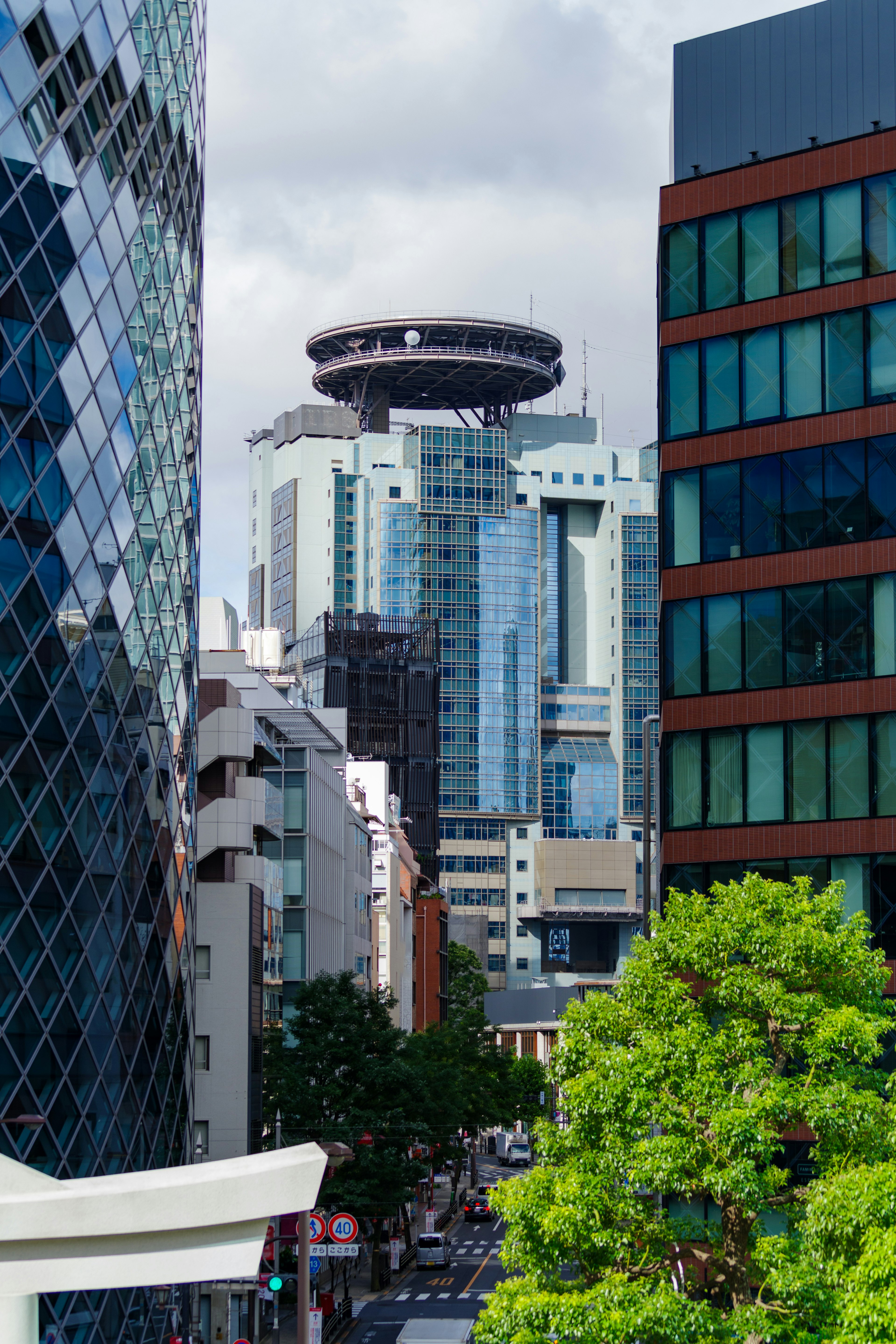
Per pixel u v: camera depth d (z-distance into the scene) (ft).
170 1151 290.56
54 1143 229.45
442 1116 461.78
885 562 233.55
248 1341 275.59
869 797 230.27
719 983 160.56
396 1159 366.84
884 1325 111.96
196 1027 350.43
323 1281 436.76
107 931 257.75
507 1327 131.44
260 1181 60.75
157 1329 269.44
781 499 242.78
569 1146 144.77
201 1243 60.70
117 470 270.67
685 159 275.59
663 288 256.11
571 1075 150.71
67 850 241.14
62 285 245.45
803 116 270.46
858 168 242.17
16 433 228.02
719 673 243.81
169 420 306.96
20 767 225.35
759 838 237.25
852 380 239.50
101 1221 59.98
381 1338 332.80
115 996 260.62
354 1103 375.86
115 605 267.80
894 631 231.71
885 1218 122.83
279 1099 367.45
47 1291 60.13
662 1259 144.15
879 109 266.57
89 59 260.21
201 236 342.85
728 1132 132.16
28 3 235.20
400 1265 462.60
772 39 274.98
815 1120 134.82
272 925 438.40
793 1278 125.39
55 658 239.50
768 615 241.55
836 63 270.46
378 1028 394.32
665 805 245.45
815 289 243.81
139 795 279.28
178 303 315.99
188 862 315.37
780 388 244.83
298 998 390.21
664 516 251.39
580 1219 134.51
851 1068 146.82
